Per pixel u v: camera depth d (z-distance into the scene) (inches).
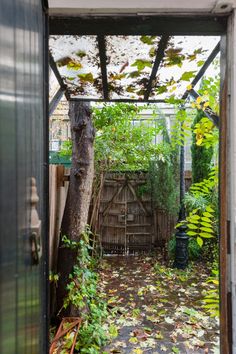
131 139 243.8
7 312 23.8
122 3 53.7
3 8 23.8
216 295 88.7
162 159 246.2
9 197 24.8
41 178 44.8
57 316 125.3
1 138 22.8
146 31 58.9
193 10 54.8
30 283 33.9
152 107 234.8
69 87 105.3
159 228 265.4
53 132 284.0
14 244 26.1
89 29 58.7
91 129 141.3
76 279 127.0
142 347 119.4
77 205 134.2
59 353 100.8
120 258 255.3
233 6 54.1
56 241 131.3
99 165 232.1
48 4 50.6
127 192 267.6
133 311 152.9
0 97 22.8
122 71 89.4
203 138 118.7
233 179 55.7
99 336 119.4
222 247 57.5
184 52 76.1
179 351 117.2
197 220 91.4
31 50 35.5
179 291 182.4
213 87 97.1
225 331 56.0
